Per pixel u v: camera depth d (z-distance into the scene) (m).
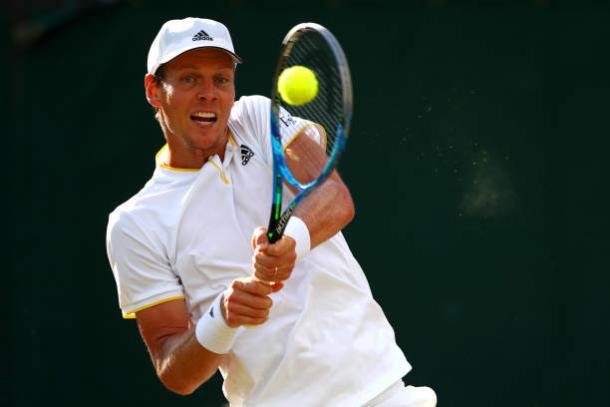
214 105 10.31
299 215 9.98
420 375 21.48
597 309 21.30
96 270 22.20
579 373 21.36
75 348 22.22
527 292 21.39
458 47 21.48
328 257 10.68
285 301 10.45
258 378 10.52
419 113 21.44
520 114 21.41
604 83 21.41
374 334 10.75
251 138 10.80
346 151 21.45
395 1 21.52
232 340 9.98
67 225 22.22
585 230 21.38
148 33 21.98
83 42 22.14
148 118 22.08
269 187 10.64
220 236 10.50
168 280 10.73
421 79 21.48
